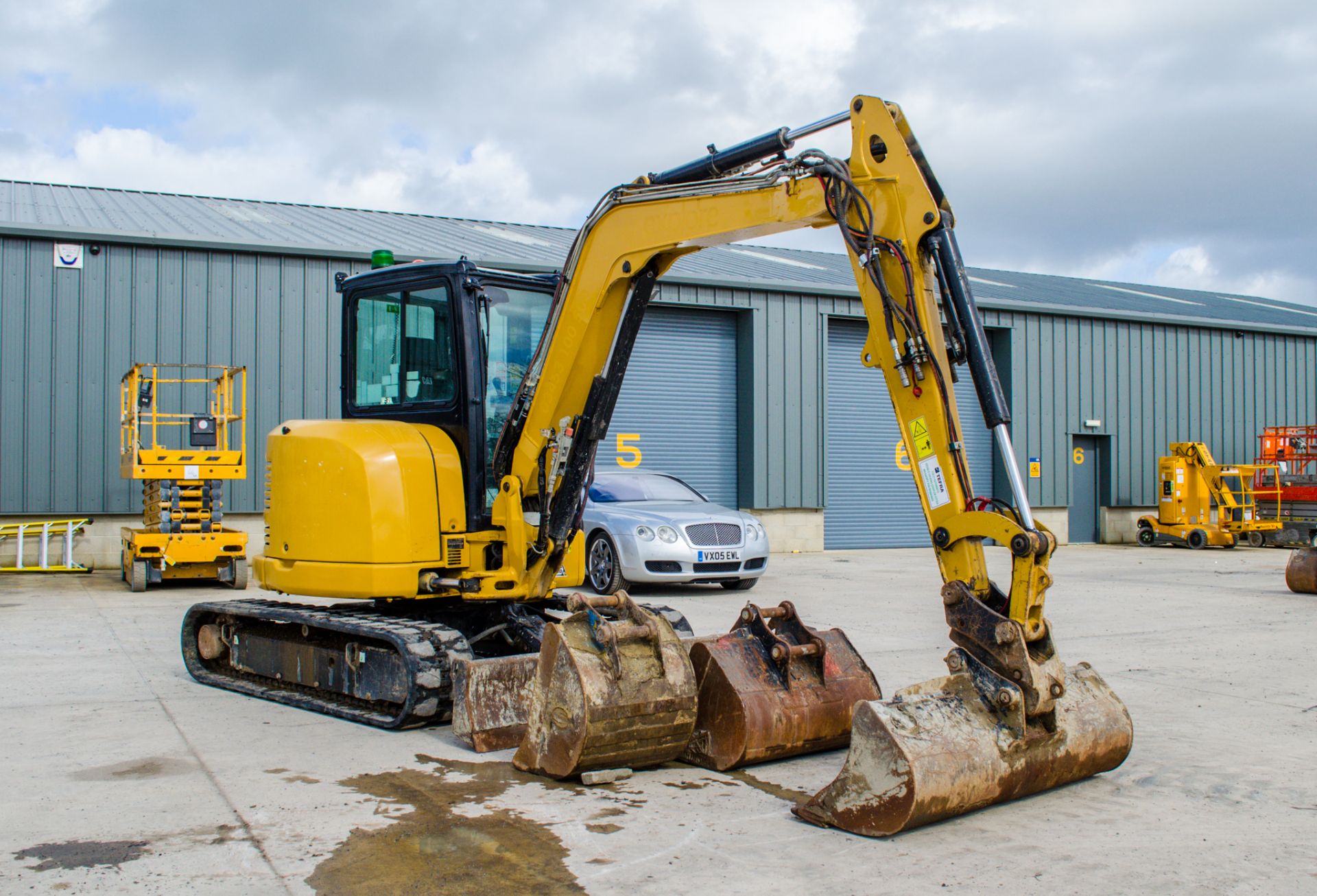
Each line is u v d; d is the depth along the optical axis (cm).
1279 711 629
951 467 433
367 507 601
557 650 484
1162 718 611
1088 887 356
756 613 530
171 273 1523
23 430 1445
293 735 566
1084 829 416
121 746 535
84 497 1476
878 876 364
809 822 423
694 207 532
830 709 520
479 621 679
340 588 608
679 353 1931
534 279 677
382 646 593
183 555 1246
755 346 1944
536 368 611
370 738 561
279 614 644
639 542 1201
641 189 557
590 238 583
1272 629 968
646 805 446
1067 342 2303
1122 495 2375
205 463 1273
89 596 1199
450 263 643
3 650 820
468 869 370
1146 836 408
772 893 349
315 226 1834
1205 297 3161
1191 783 479
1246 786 475
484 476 634
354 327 706
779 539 1964
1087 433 2325
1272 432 2581
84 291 1480
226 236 1575
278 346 1578
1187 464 2219
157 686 695
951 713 419
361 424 631
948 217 444
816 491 2002
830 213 472
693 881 359
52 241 1462
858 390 2109
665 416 1916
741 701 493
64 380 1468
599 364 597
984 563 439
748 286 1931
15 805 438
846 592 1271
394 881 357
